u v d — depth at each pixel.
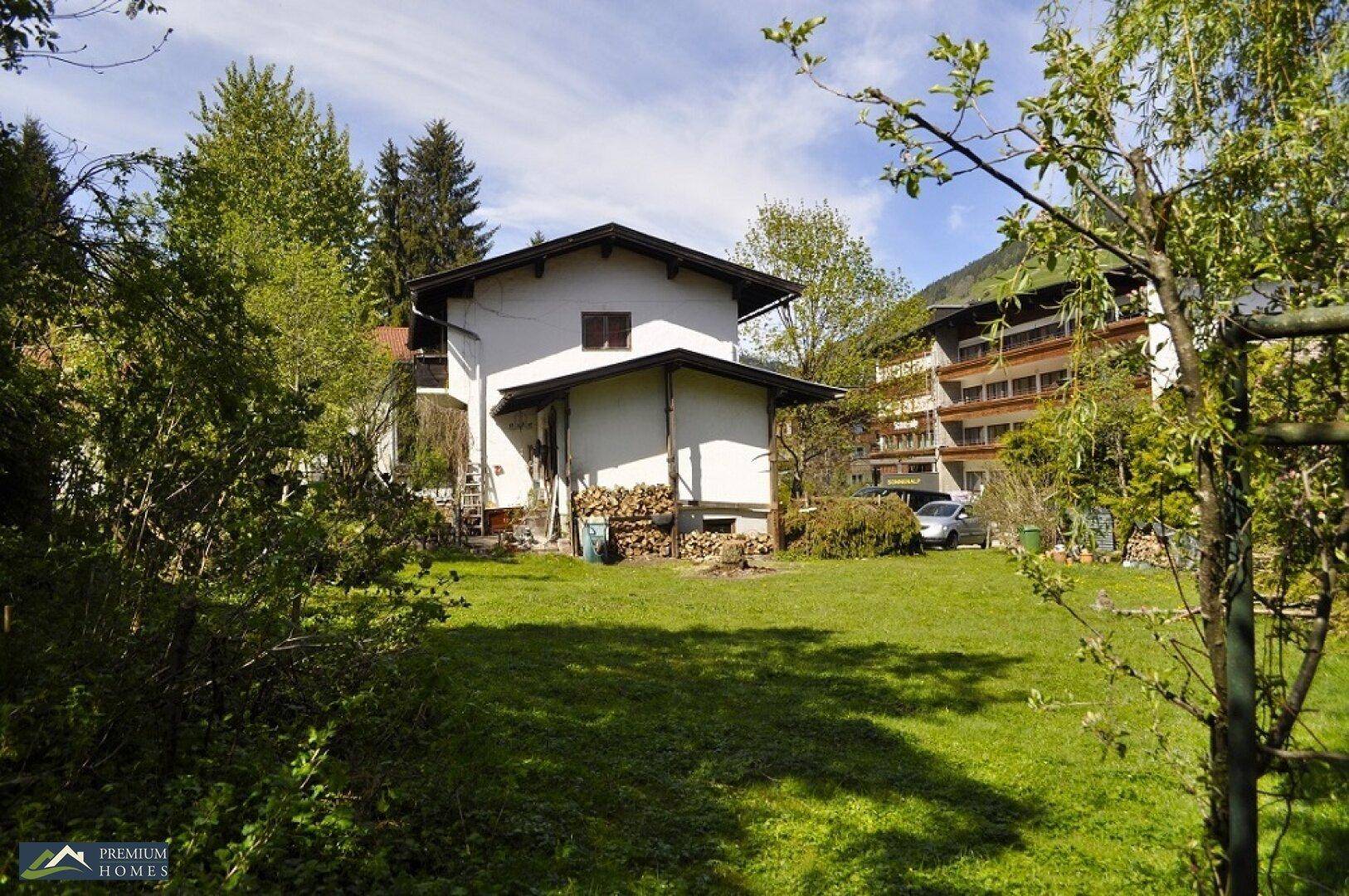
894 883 4.22
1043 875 4.34
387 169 52.62
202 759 3.87
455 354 22.97
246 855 2.97
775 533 19.92
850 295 30.41
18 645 3.96
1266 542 2.60
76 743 3.52
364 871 3.60
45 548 4.23
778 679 8.20
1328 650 7.86
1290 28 2.62
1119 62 2.60
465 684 7.16
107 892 2.70
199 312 5.91
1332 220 2.45
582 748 5.84
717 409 21.09
